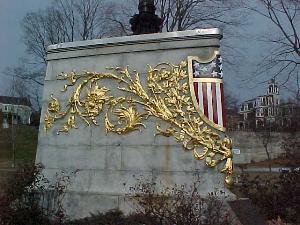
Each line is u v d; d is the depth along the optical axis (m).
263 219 8.53
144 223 7.16
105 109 8.88
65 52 9.48
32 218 8.30
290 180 10.61
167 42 8.43
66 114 9.32
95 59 9.12
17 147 48.53
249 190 10.70
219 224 6.82
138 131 8.50
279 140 43.81
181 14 24.59
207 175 7.86
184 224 6.73
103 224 7.79
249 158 44.59
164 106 8.31
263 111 52.41
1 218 7.92
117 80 8.82
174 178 8.05
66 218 8.64
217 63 8.09
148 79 8.51
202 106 8.05
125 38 8.77
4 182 9.05
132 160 8.48
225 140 7.87
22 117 58.25
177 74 8.27
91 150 8.92
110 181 8.62
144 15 9.44
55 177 9.20
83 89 9.18
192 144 8.03
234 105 51.53
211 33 8.12
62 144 9.27
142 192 7.99
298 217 9.83
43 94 9.70
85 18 36.12
